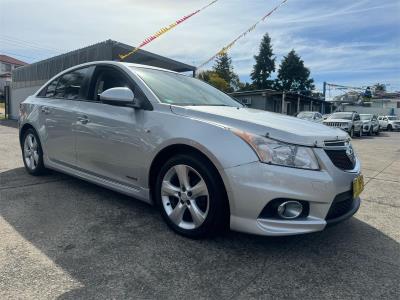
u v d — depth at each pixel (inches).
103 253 107.0
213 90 171.2
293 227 103.6
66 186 176.2
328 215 108.0
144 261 103.3
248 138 106.3
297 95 1273.4
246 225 105.5
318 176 104.2
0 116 904.3
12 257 102.3
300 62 2481.5
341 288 93.7
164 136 120.4
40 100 187.2
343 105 2000.5
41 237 116.6
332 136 115.7
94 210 143.8
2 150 287.3
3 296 83.5
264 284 94.1
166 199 125.1
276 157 103.6
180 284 92.3
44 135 177.5
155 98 130.7
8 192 163.9
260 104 1216.2
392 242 124.3
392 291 92.8
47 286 88.5
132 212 142.8
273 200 102.6
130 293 87.2
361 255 113.1
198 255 108.2
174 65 645.9
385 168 287.7
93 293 86.4
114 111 139.9
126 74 144.0
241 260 106.5
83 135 151.6
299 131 109.8
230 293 89.4
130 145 131.6
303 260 108.4
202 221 113.7
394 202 176.4
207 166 110.9
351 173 114.7
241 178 103.9
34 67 719.7
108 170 143.1
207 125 113.3
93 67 161.3
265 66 2447.1
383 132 1208.8
